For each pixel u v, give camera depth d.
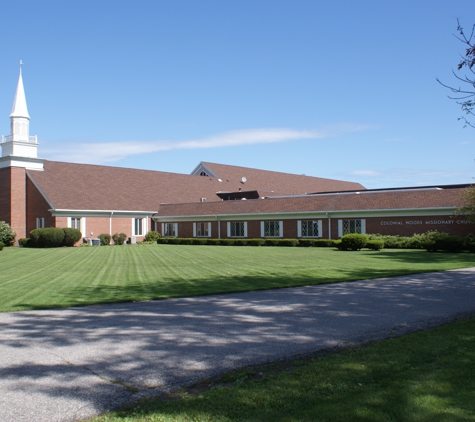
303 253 28.25
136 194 48.84
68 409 4.88
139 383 5.61
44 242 37.16
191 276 16.38
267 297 11.69
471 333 7.68
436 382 5.37
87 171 48.03
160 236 46.88
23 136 42.84
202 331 8.10
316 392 5.17
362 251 29.88
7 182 42.28
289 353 6.76
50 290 13.11
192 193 54.88
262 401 4.97
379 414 4.56
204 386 5.54
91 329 8.33
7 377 5.82
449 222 32.16
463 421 4.39
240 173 64.88
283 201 41.47
